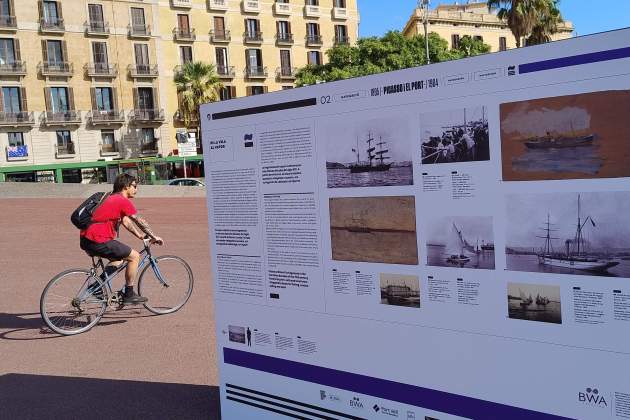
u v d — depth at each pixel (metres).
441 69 2.68
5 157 47.09
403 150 2.83
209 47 56.41
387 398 3.02
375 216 2.97
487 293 2.64
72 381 4.68
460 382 2.76
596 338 2.36
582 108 2.32
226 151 3.59
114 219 6.11
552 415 2.50
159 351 5.35
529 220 2.49
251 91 58.69
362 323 3.08
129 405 4.19
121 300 6.31
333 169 3.10
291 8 60.31
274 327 3.48
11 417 4.05
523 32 35.19
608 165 2.28
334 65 48.69
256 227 3.49
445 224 2.73
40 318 6.64
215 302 3.79
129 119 52.19
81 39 50.03
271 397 3.54
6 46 47.25
